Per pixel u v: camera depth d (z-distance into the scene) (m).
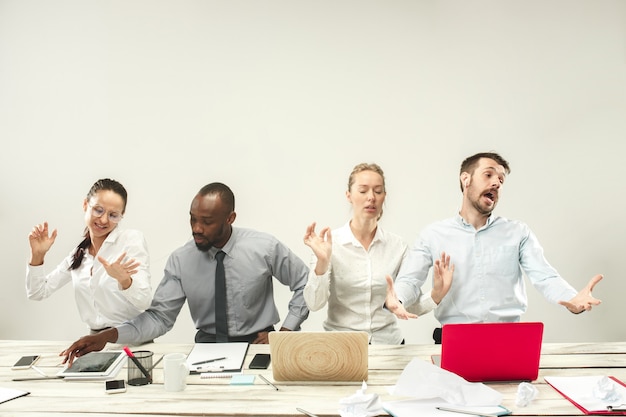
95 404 1.67
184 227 3.63
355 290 2.68
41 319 3.66
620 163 3.48
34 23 3.65
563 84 3.50
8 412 1.61
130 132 3.63
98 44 3.64
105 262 2.28
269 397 1.72
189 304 2.75
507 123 3.53
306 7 3.58
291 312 2.78
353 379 1.86
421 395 1.67
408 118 3.56
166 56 3.62
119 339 2.27
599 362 2.01
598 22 3.48
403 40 3.55
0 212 3.67
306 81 3.58
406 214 3.57
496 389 1.77
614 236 3.49
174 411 1.61
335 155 3.58
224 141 3.61
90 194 2.65
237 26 3.60
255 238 2.78
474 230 2.66
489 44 3.53
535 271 2.56
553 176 3.52
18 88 3.65
